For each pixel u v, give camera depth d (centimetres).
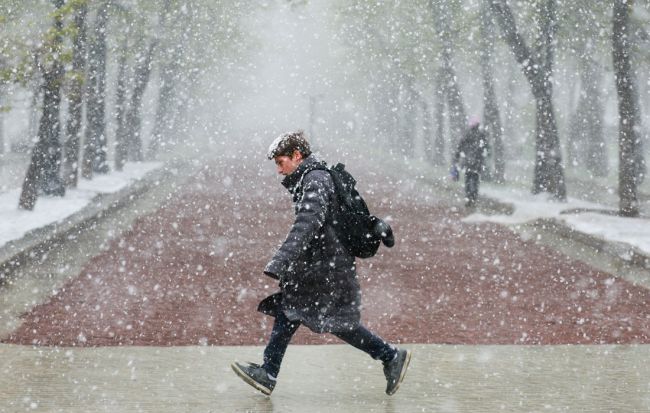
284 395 1034
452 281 2138
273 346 1006
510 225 3422
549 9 4569
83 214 3256
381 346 1012
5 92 3606
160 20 5941
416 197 4716
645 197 5156
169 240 2784
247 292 1952
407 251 2652
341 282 976
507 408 975
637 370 1222
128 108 6700
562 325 1639
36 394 1017
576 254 2652
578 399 1029
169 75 7444
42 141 3466
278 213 3678
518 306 1830
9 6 3309
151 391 1044
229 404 977
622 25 3594
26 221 2903
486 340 1495
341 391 1063
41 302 1781
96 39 4812
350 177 995
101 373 1153
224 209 3781
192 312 1709
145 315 1667
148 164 6688
